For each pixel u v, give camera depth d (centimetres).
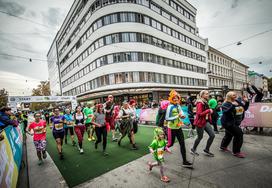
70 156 563
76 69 3108
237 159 411
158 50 2472
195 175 348
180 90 2739
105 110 616
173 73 2723
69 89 3603
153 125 1095
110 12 2152
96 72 2359
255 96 735
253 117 679
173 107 402
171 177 348
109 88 2170
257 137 596
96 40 2309
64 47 3712
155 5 2523
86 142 762
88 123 777
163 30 2619
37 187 358
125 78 2125
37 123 516
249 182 303
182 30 3044
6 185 288
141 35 2247
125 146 623
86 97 2567
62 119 566
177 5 3022
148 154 506
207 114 436
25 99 1958
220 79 4353
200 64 3491
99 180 362
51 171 441
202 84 3516
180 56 2930
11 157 375
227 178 323
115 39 2148
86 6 2475
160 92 2392
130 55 2155
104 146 537
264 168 351
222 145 481
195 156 455
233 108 423
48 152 645
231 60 5038
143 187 319
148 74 2267
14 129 559
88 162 484
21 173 445
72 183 362
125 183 339
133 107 676
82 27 2692
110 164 451
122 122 609
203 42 3697
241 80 5659
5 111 557
